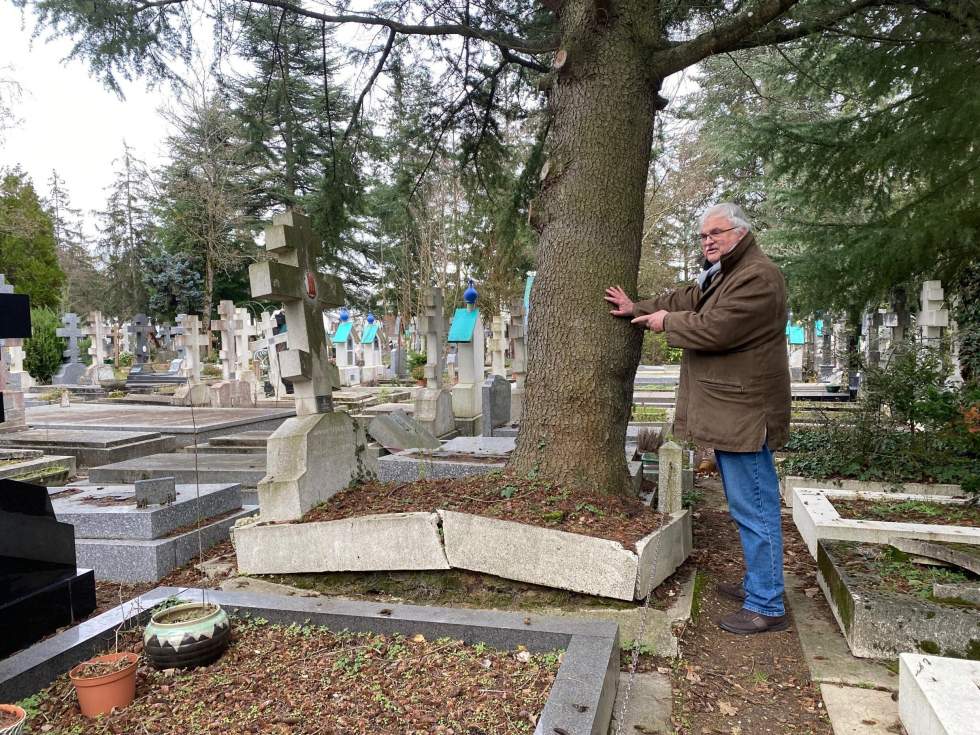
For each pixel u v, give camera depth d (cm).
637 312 408
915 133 791
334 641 295
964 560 343
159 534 457
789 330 2353
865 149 863
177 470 666
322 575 391
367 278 3534
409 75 767
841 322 1447
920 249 848
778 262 1016
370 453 501
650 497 509
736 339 335
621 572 329
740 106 1286
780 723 270
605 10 416
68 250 4059
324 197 815
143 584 427
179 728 229
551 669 261
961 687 235
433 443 743
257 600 328
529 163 828
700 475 786
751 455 347
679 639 326
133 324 2150
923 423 623
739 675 308
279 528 399
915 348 704
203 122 2109
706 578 418
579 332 418
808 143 920
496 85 788
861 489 584
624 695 282
